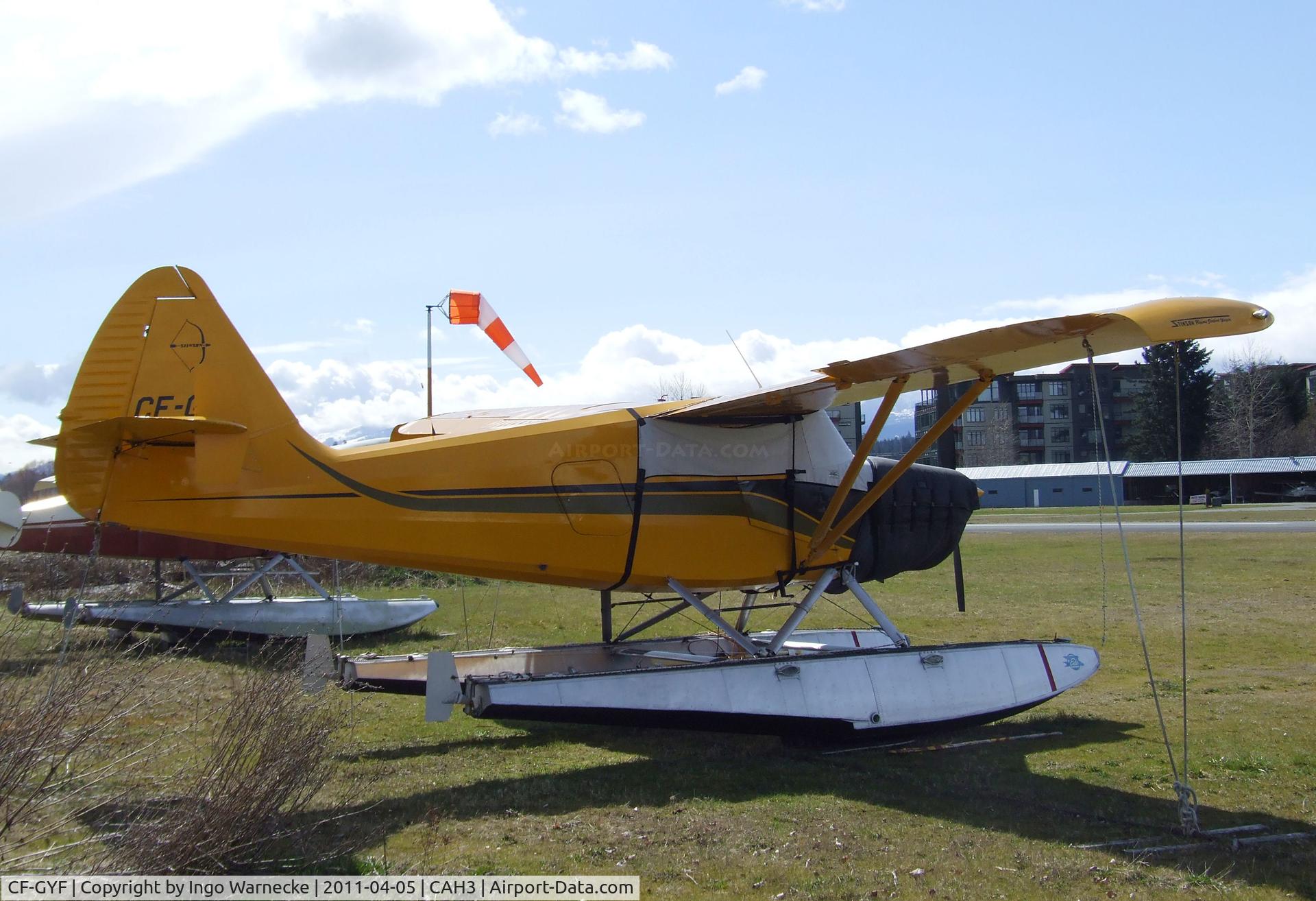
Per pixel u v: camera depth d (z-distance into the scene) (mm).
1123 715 8195
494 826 5348
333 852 4777
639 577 7672
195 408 6734
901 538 8812
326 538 6867
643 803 5836
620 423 7602
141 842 4219
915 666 7531
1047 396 66938
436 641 13031
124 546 13320
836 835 5203
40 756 4344
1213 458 58188
